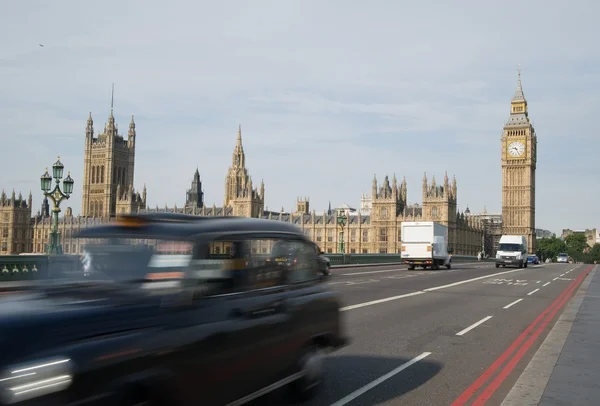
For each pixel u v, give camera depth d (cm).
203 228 604
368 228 15175
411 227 4872
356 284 2891
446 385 914
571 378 923
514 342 1312
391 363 1063
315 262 852
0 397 382
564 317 1695
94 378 438
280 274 741
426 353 1164
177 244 570
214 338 576
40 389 401
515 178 18512
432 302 2119
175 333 527
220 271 613
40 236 17562
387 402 810
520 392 843
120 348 465
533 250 18712
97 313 473
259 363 660
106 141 19650
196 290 567
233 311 616
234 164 19375
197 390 553
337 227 15475
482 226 17600
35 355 409
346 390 863
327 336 850
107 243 575
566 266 7312
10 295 523
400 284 2977
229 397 607
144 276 556
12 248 17288
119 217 606
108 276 564
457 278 3675
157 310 524
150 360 491
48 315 445
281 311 713
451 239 14350
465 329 1489
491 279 3666
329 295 863
